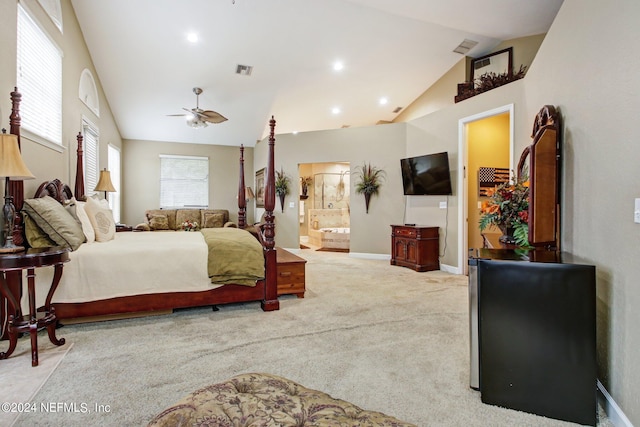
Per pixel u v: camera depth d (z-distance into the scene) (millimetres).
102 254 2801
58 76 3730
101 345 2424
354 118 7961
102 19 4348
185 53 5031
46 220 2637
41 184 3207
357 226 6641
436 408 1715
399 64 5672
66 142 3951
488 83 4527
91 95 5156
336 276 4855
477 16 4117
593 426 1609
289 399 1223
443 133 5328
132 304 2885
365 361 2221
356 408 1210
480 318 1787
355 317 3080
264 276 3277
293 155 7215
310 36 4801
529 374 1697
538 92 3215
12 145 2283
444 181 5184
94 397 1771
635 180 1515
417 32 4793
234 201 8578
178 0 4055
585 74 2082
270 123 3355
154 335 2617
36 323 2139
